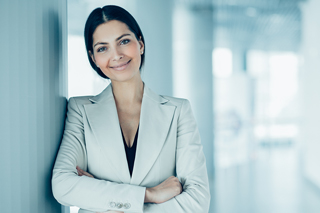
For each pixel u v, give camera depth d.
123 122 1.22
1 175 0.89
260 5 6.16
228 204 3.97
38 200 1.02
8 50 0.90
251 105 9.83
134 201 1.01
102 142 1.15
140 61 1.20
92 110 1.20
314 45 5.68
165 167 1.19
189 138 1.24
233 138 8.60
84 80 3.80
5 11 0.89
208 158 5.93
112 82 1.22
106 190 1.02
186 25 6.20
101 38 1.11
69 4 4.20
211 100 6.27
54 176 1.05
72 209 2.60
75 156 1.12
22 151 0.95
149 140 1.17
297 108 9.65
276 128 9.45
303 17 6.36
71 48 4.05
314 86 5.58
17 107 0.93
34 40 0.99
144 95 1.25
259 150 8.04
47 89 1.07
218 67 9.59
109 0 4.39
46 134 1.07
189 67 6.30
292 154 7.57
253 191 4.58
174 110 1.25
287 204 3.96
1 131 0.89
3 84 0.89
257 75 10.04
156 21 4.81
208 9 6.24
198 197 1.10
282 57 10.28
